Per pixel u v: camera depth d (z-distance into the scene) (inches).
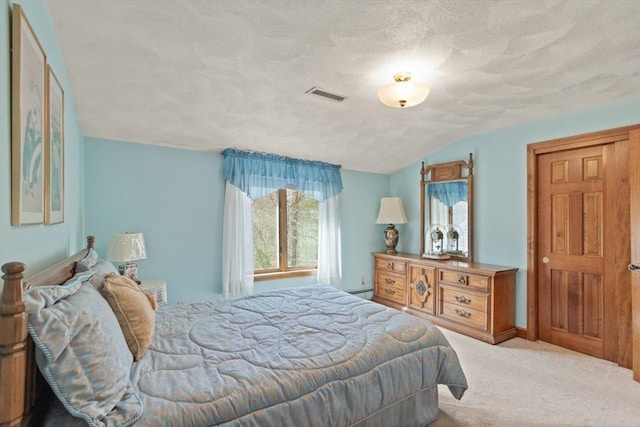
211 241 134.9
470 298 129.2
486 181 140.4
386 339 66.1
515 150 130.6
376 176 185.9
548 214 122.4
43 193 53.5
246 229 139.8
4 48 38.5
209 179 134.9
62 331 35.5
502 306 124.0
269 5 64.4
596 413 77.7
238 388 46.7
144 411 39.8
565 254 117.5
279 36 73.9
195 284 131.3
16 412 30.8
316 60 83.8
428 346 70.6
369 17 68.1
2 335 30.4
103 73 84.5
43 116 53.5
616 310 104.7
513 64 86.2
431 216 164.9
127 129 112.2
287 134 130.3
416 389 65.9
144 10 65.3
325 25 70.5
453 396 78.2
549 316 121.6
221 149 135.3
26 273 45.8
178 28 70.6
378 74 91.0
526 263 126.8
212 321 73.7
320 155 154.1
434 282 144.1
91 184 112.3
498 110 116.4
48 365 34.2
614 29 71.6
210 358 55.2
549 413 77.9
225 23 69.4
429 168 164.6
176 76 88.7
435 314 143.3
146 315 57.6
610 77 91.7
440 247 157.2
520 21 69.3
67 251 78.1
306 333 67.4
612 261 106.0
